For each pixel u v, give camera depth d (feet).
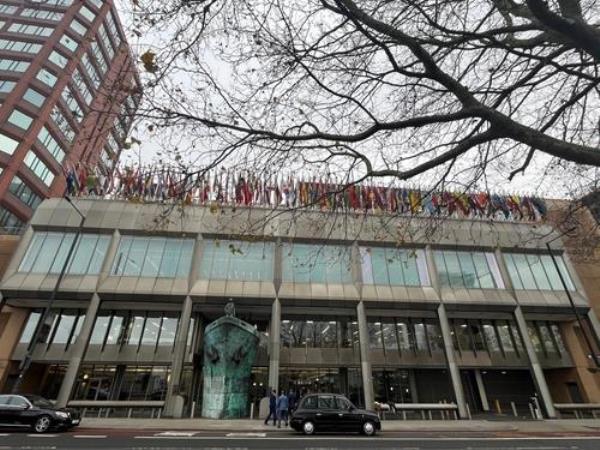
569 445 41.81
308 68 14.37
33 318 92.32
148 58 12.47
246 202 62.39
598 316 107.04
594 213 23.12
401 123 13.37
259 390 92.73
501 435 52.21
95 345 89.15
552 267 106.73
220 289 90.94
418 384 98.22
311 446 39.50
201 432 52.60
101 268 91.40
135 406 78.02
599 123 18.17
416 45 12.92
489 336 103.76
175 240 98.43
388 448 38.47
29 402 51.75
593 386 97.45
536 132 11.73
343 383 94.84
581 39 11.16
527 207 103.14
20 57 141.28
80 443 39.70
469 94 12.97
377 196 71.05
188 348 92.22
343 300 92.48
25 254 91.91
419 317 103.76
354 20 13.44
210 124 13.19
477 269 103.35
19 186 129.18
